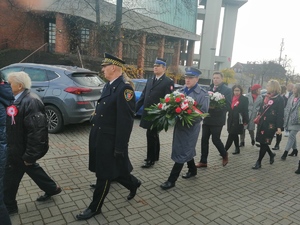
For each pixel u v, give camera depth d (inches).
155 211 127.2
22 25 917.2
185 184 162.2
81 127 286.8
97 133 113.5
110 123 112.3
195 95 154.8
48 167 171.3
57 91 249.4
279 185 172.1
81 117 249.8
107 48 637.3
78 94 247.8
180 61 1608.0
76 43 789.9
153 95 179.6
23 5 904.9
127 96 109.8
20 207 121.3
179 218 122.4
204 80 1833.2
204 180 171.5
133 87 115.6
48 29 1005.2
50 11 859.4
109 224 113.3
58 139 236.5
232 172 191.0
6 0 905.5
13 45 948.6
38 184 121.9
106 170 113.0
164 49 1389.0
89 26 720.3
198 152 237.5
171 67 1326.3
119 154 110.3
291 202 147.3
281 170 204.1
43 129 105.9
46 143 109.4
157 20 1181.7
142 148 232.4
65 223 111.6
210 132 192.5
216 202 140.9
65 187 144.6
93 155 117.0
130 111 110.7
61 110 247.8
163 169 184.2
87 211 116.3
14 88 104.7
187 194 148.1
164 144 256.4
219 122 185.8
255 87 263.4
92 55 724.0
